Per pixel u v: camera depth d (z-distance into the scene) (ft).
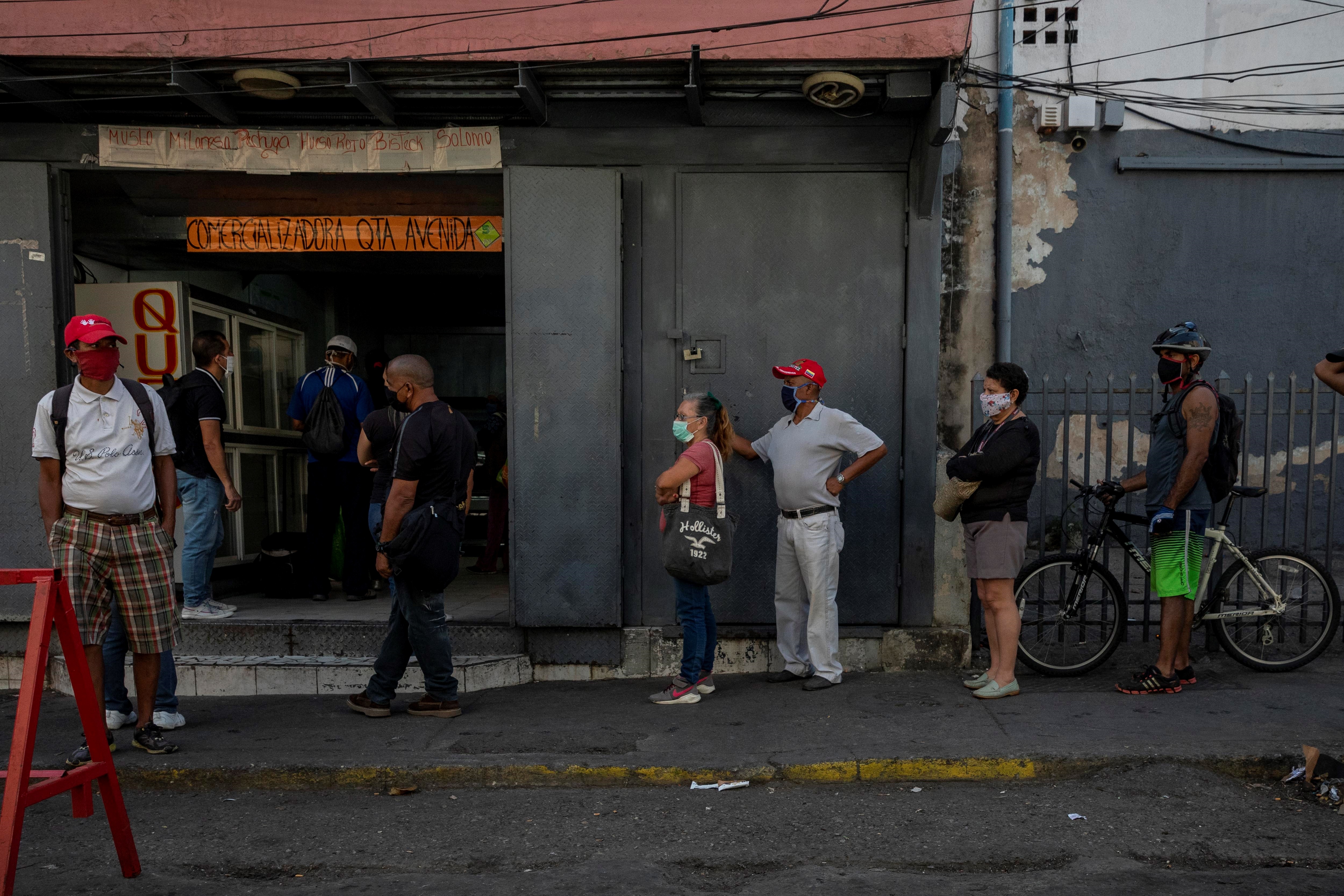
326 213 19.45
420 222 19.29
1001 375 15.16
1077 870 9.87
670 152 17.56
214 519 18.47
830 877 9.82
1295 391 16.97
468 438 15.19
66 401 12.71
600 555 17.44
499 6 15.93
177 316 20.42
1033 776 12.72
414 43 15.92
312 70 16.22
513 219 17.24
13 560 17.65
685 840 10.96
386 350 32.07
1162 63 24.52
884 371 17.57
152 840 11.16
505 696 16.69
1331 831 10.83
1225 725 13.79
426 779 12.96
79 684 9.75
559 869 10.19
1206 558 16.83
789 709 15.35
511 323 17.29
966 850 10.46
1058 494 25.30
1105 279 25.03
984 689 15.61
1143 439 24.86
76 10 15.75
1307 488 18.99
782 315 17.58
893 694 16.10
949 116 15.61
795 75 16.44
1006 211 19.16
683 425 15.35
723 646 17.78
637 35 15.88
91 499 12.79
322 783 12.98
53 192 17.75
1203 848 10.36
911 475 17.57
